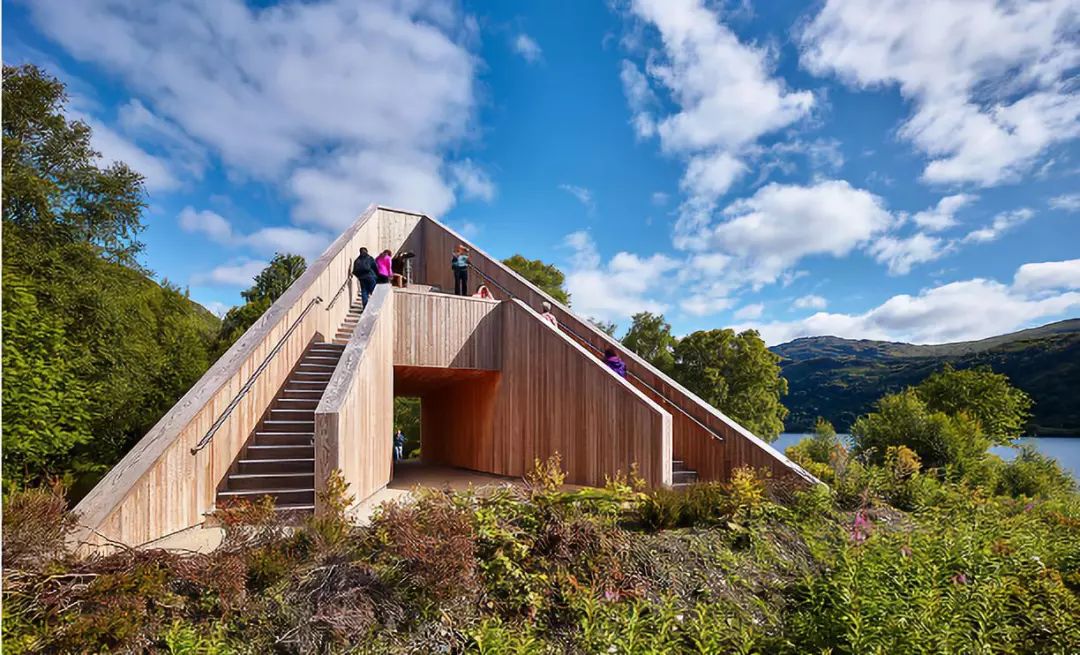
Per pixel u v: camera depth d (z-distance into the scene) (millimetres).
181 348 18609
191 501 6102
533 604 4352
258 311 29500
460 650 3906
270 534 4445
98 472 12539
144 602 3572
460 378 12625
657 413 8180
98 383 13031
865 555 4898
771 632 4426
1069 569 5578
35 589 3508
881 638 3803
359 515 6637
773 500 6730
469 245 14977
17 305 8906
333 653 3670
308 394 8648
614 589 4641
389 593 4117
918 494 7676
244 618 3709
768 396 33219
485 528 4832
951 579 4672
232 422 7012
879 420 14180
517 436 10945
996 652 4016
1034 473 12578
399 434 18391
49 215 14312
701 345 33531
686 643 4266
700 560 5309
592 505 5730
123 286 16422
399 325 10250
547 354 10312
